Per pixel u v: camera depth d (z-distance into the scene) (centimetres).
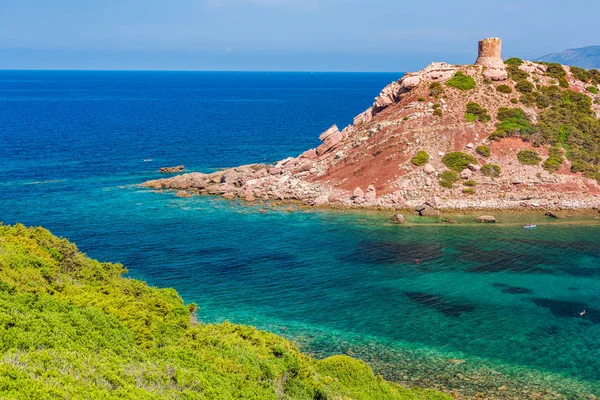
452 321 5119
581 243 7388
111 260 6612
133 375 2633
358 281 6078
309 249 7138
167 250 7012
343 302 5538
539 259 6775
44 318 2941
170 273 6244
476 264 6606
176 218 8475
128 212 8756
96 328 3088
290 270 6400
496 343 4712
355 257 6850
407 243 7388
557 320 5134
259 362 3338
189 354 3189
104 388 2359
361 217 8612
